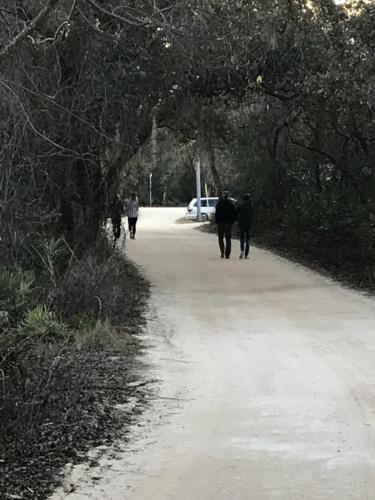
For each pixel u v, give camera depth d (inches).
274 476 196.9
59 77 401.1
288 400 277.4
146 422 249.3
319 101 681.6
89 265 437.4
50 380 256.2
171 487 189.8
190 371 325.7
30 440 220.7
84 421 243.6
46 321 358.6
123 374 316.2
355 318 458.6
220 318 464.8
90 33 407.2
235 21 441.1
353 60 608.4
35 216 435.8
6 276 390.9
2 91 343.9
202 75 567.2
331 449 219.6
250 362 343.3
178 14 388.5
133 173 674.2
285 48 577.6
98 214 538.0
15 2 330.6
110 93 481.7
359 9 614.2
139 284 606.2
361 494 183.0
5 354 241.1
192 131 919.0
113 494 185.3
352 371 323.3
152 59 478.9
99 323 384.5
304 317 465.1
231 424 246.8
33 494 184.1
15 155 398.6
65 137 452.4
